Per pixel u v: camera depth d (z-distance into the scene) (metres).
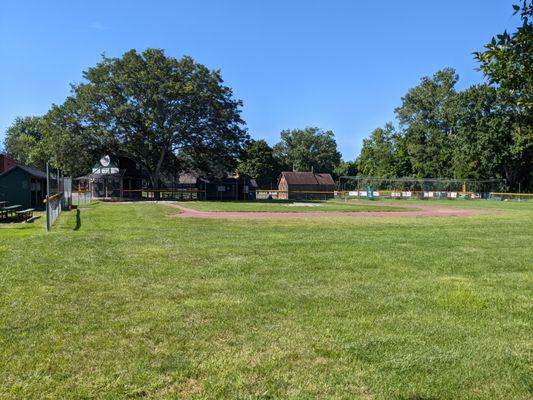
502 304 6.80
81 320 5.77
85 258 9.98
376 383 4.20
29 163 92.94
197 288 7.50
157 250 11.26
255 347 4.97
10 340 5.06
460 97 74.31
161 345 4.99
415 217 25.50
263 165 110.44
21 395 3.88
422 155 84.38
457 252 11.59
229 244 12.45
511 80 4.23
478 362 4.68
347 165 130.88
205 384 4.12
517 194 68.00
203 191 60.34
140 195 61.22
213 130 57.50
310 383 4.18
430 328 5.68
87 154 55.88
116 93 53.84
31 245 11.73
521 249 12.30
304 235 14.92
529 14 4.03
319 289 7.55
